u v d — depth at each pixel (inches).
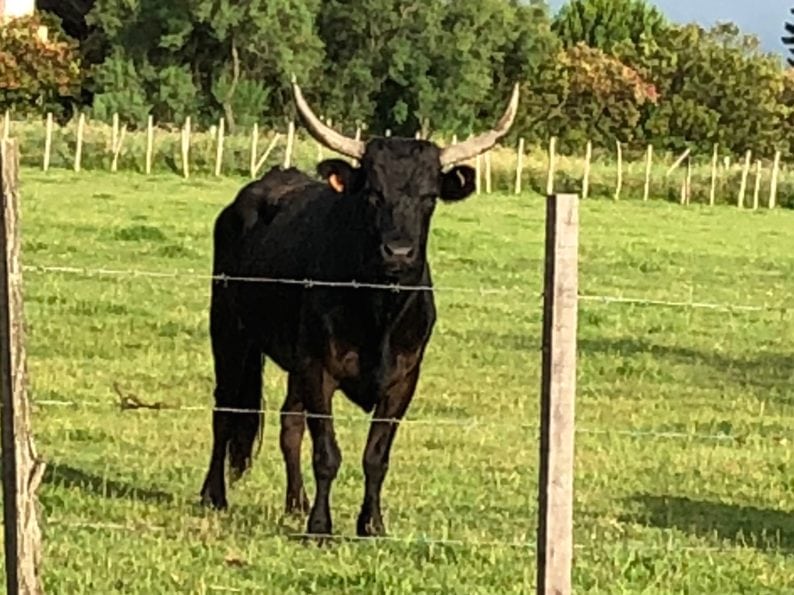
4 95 2429.9
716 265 1266.0
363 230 411.8
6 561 285.9
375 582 369.1
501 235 1347.2
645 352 808.3
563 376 288.7
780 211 1942.7
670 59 2822.3
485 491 482.9
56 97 2541.8
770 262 1322.6
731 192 1989.4
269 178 494.6
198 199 1508.4
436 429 576.7
